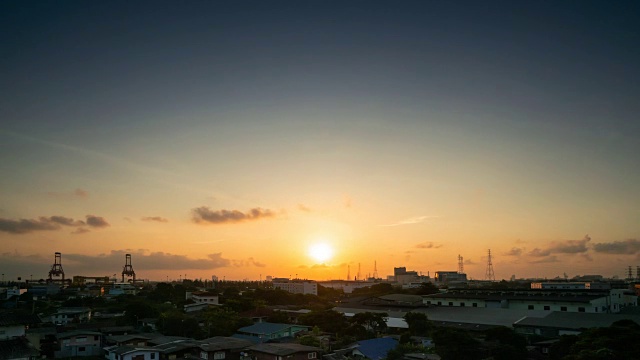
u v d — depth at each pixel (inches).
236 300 4387.3
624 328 1972.2
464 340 2246.6
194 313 4050.2
